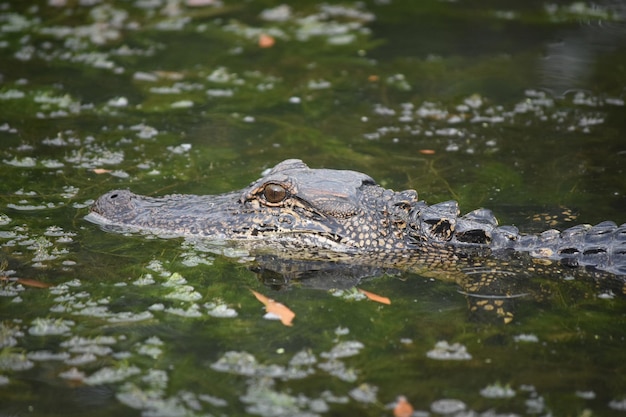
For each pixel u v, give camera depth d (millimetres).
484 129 15969
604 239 11289
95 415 8008
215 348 9164
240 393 8367
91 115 16062
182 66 18531
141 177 13570
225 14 21609
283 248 11320
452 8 22312
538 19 21484
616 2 22234
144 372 8688
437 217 11328
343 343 9258
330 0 22594
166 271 10766
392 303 10273
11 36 19672
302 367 8812
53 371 8680
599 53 19469
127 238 11492
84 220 11961
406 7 22375
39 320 9469
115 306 9930
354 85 17875
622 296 10555
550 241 11359
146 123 15781
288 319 9789
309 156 14562
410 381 8625
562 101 17156
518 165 14469
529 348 9297
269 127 15805
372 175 13852
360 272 11133
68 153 14414
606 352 9234
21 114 15930
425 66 18859
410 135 15648
